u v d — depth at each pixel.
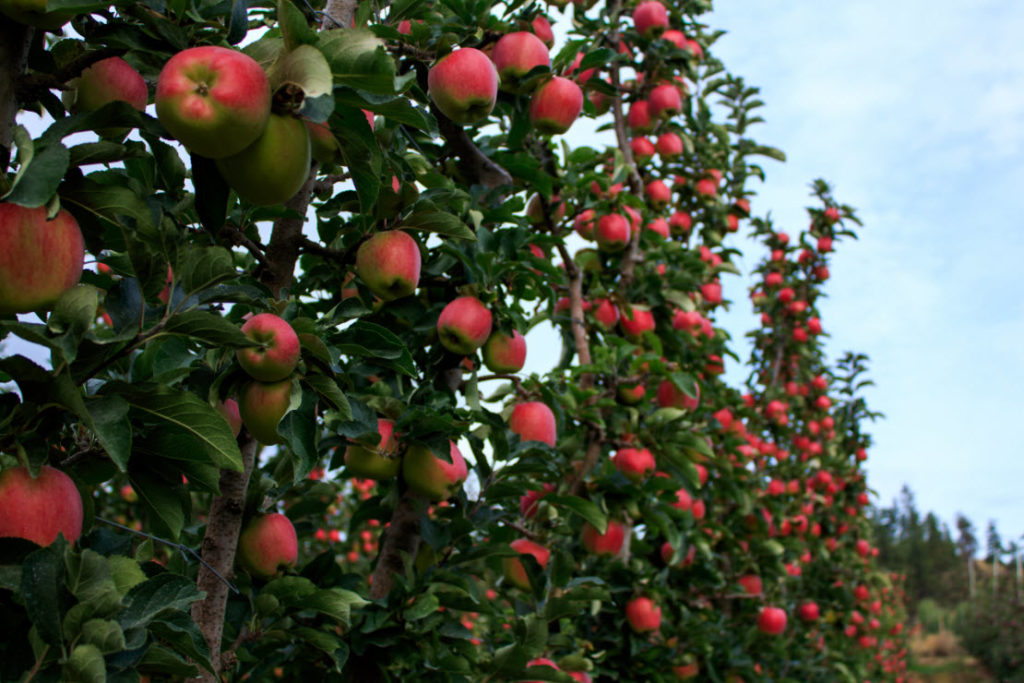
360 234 2.35
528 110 2.87
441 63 2.22
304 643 2.45
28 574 1.05
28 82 1.32
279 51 1.34
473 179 3.08
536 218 3.99
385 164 2.08
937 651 31.27
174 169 1.76
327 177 2.48
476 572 3.26
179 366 1.84
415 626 2.47
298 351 1.68
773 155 6.78
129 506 4.62
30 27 1.30
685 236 6.06
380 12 2.36
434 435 2.36
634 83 5.27
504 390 3.32
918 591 49.47
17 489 1.17
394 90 1.33
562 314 4.52
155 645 1.19
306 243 2.18
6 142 1.28
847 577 9.52
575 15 4.71
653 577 4.70
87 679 1.04
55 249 1.17
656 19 4.92
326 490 3.16
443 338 2.55
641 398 4.15
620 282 4.65
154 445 1.43
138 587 1.20
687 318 5.05
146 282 1.31
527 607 3.07
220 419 1.35
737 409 6.16
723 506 6.26
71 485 1.26
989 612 25.58
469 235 2.22
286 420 1.74
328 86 1.19
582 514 2.97
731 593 5.77
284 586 2.17
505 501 3.42
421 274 2.67
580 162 3.97
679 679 4.68
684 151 6.08
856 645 10.50
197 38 1.48
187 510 1.77
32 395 1.20
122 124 1.30
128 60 1.67
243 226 2.20
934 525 60.06
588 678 3.30
